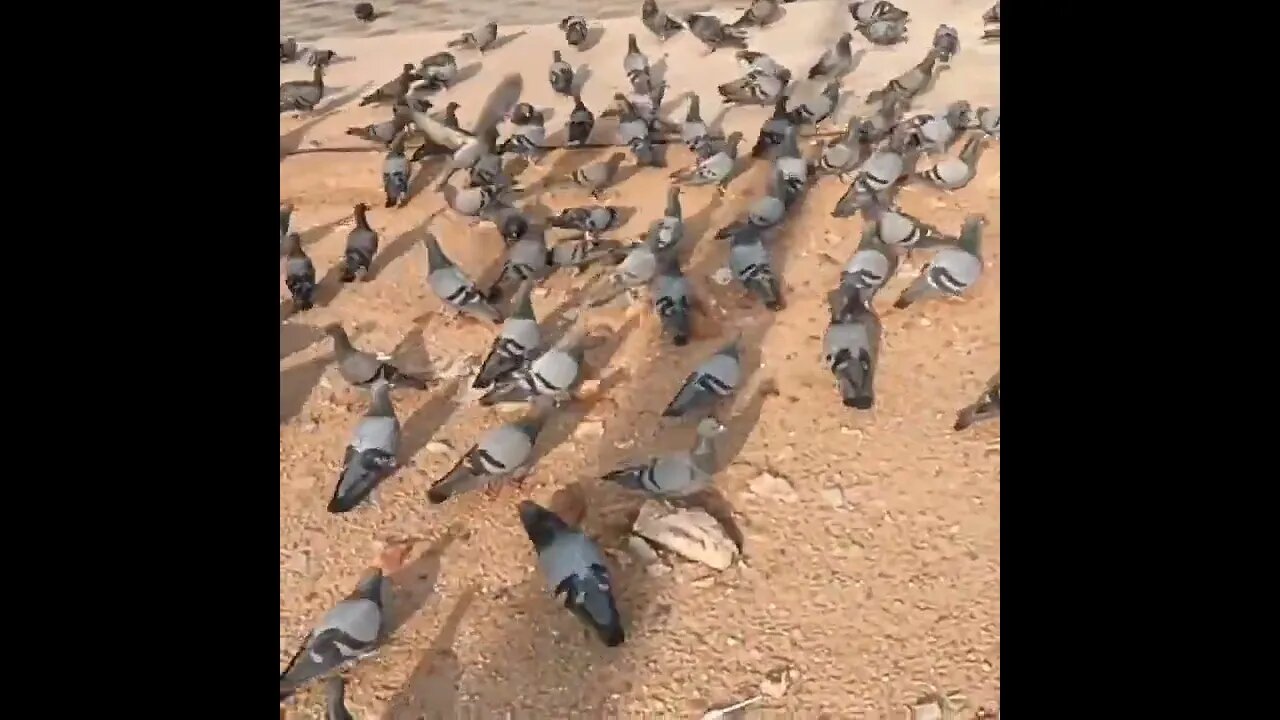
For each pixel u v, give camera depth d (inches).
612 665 82.0
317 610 88.4
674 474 91.8
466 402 107.7
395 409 107.3
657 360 109.5
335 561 92.1
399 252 133.7
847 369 100.9
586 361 110.4
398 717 80.6
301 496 98.3
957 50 158.6
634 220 132.0
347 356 107.4
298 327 121.0
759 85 151.1
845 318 105.1
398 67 178.4
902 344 108.2
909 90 147.9
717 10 182.2
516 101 164.2
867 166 125.0
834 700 78.4
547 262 122.6
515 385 100.7
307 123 165.3
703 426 93.9
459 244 134.3
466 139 147.3
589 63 172.2
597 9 188.7
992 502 90.7
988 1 171.8
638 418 102.8
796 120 145.5
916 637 81.5
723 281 120.5
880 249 116.3
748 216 125.4
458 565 90.8
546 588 88.2
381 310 123.0
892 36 163.2
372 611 83.4
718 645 82.4
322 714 81.4
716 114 154.3
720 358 100.2
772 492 93.4
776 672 80.3
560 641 84.2
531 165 148.2
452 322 120.0
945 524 89.4
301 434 105.4
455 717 80.2
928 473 93.9
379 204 143.9
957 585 84.7
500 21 188.7
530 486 96.9
